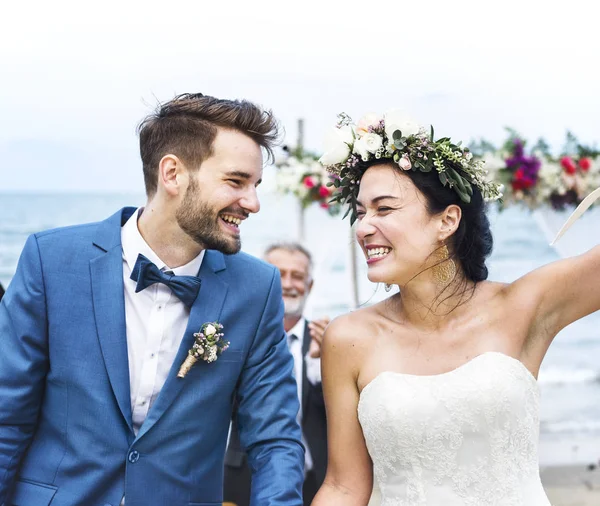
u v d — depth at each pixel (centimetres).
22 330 260
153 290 266
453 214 263
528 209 626
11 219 3041
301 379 405
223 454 277
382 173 260
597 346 1371
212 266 275
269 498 258
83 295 262
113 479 257
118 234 270
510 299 267
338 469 273
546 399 1089
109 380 257
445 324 268
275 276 284
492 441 251
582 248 625
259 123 261
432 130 261
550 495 634
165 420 259
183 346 263
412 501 254
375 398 259
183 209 258
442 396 252
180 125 258
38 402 265
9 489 262
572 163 597
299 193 588
